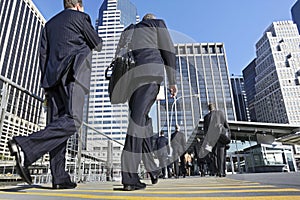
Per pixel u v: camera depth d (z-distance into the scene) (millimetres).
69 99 1735
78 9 2201
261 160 13836
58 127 1574
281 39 119000
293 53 115312
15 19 67875
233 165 15062
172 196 1074
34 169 3098
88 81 1907
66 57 1850
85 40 2078
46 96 2078
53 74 1824
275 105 113125
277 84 112312
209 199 934
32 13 76438
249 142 16656
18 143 1395
